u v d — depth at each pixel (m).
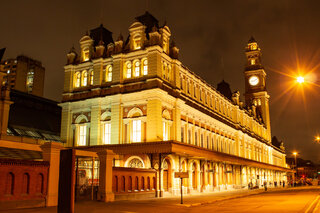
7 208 18.16
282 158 123.62
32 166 19.86
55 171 21.11
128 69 39.81
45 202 20.17
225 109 60.72
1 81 40.59
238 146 63.34
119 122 37.91
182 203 25.84
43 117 50.62
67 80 44.09
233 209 21.84
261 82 97.31
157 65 37.28
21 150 32.78
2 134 35.97
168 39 41.78
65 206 11.30
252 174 70.81
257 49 99.38
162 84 37.97
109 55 41.81
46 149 21.22
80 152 24.50
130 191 29.14
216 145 53.34
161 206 23.73
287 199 30.58
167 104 38.53
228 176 55.53
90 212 19.09
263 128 91.31
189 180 40.66
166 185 36.22
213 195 38.19
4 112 39.50
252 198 34.25
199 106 47.97
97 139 39.22
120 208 21.41
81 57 44.44
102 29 46.06
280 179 105.31
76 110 42.34
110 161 26.28
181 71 43.81
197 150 37.50
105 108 39.84
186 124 43.03
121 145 34.62
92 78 42.78
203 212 20.03
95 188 26.88
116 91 38.97
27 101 49.59
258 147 82.19
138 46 40.00
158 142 32.53
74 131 42.06
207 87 53.03
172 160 36.62
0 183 18.06
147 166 34.69
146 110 36.69
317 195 36.22
